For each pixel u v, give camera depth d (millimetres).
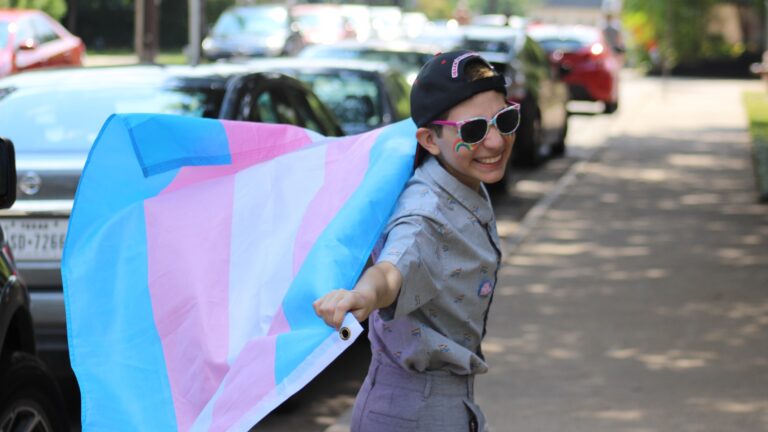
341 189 3195
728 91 36125
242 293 3152
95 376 3150
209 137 3268
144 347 3172
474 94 3098
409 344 3203
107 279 3219
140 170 3240
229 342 3090
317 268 3018
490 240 3229
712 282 9594
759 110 28156
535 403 6508
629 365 7262
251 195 3256
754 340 7836
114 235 3232
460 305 3195
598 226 12250
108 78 7383
